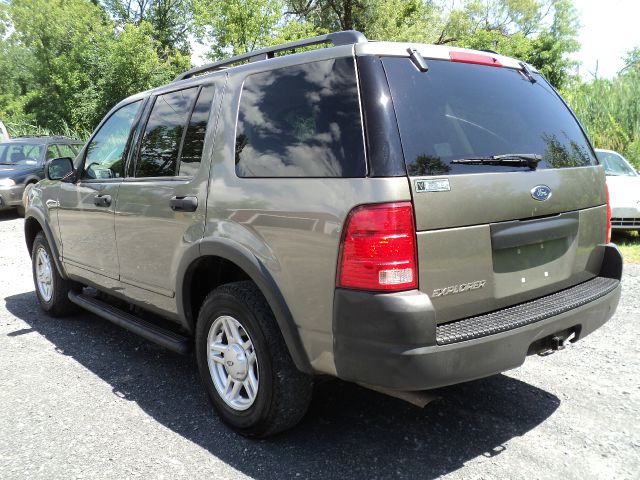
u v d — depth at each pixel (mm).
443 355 2248
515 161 2629
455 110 2600
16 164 12688
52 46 28391
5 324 4988
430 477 2576
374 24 29875
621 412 3199
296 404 2740
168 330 3611
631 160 13180
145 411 3291
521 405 3299
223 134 3053
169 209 3275
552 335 2709
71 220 4449
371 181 2281
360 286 2283
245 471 2643
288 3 31859
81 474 2643
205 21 18891
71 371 3906
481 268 2496
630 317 4941
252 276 2709
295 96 2711
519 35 31016
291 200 2553
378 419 3143
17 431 3066
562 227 2846
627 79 16062
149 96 3877
